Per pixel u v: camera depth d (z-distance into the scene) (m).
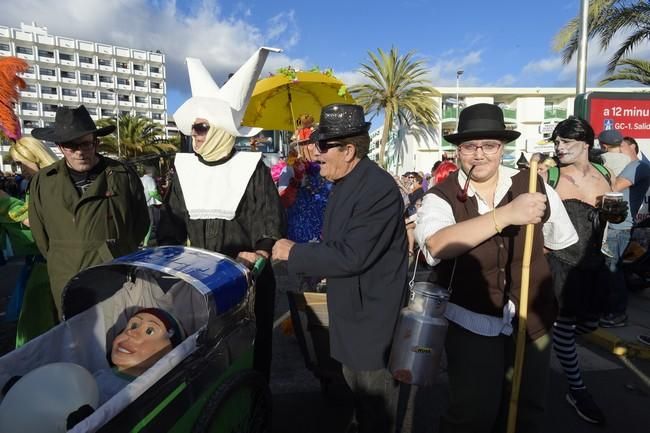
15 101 3.05
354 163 1.84
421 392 3.02
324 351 2.59
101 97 95.62
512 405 1.74
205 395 1.65
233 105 2.59
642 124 5.44
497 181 1.84
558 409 2.77
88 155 2.54
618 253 3.87
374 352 1.77
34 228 2.63
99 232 2.56
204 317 2.04
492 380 1.78
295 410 2.81
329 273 1.68
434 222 1.75
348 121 1.77
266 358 2.61
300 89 4.66
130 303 2.15
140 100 102.25
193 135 2.53
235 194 2.48
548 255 2.64
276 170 4.56
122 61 98.62
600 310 2.68
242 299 1.91
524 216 1.49
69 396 1.48
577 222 2.55
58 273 2.52
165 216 2.61
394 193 1.76
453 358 1.83
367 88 26.36
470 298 1.79
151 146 40.69
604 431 2.54
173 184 2.62
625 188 3.79
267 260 2.42
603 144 4.25
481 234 1.56
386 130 26.41
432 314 1.62
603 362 3.46
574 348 2.64
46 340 1.83
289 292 2.64
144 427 1.34
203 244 2.47
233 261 2.04
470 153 1.75
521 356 1.71
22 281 3.15
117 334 2.11
